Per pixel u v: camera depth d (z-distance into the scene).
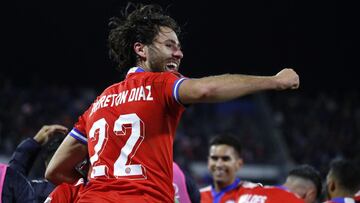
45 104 68.19
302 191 16.86
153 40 9.95
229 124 68.06
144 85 9.30
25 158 13.91
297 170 17.28
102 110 9.66
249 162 60.00
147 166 9.04
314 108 79.19
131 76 9.77
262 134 66.12
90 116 9.97
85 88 80.88
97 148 9.46
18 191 12.20
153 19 10.12
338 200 15.89
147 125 9.12
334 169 16.31
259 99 71.06
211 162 21.14
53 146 14.25
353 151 68.06
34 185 14.53
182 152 59.59
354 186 16.09
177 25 10.32
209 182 55.97
